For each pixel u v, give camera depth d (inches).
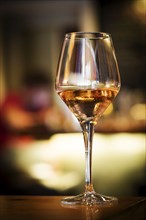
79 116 32.4
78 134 144.5
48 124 165.5
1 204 30.9
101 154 104.3
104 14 281.6
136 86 274.7
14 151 119.8
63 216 26.0
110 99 33.0
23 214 27.1
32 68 311.4
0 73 307.9
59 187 94.4
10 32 309.6
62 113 234.1
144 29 273.4
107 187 94.3
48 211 27.8
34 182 98.2
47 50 309.9
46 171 102.1
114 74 32.9
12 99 231.9
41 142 134.5
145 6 271.4
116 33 278.5
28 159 111.0
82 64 32.4
